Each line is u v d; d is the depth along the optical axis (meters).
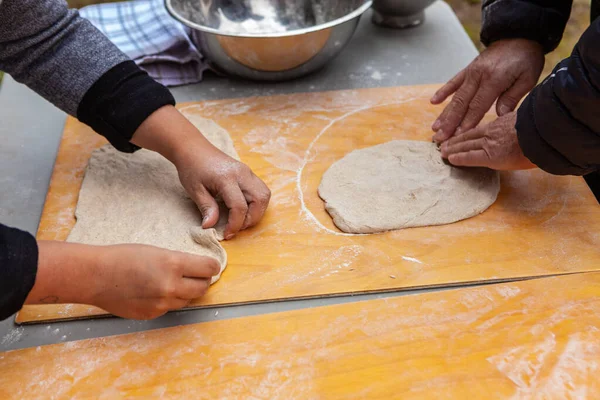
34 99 1.39
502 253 1.00
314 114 1.34
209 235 0.98
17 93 1.41
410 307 0.90
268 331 0.87
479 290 0.93
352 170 1.15
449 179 1.13
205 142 1.07
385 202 1.08
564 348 0.84
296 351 0.84
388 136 1.27
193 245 0.99
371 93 1.41
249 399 0.78
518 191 1.13
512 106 1.19
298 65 1.38
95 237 1.00
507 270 0.96
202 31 1.29
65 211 1.08
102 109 1.04
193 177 1.03
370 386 0.79
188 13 1.47
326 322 0.88
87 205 1.07
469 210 1.07
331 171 1.15
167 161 1.18
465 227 1.05
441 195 1.10
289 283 0.94
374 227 1.03
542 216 1.08
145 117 1.04
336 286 0.94
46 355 0.84
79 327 0.88
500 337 0.86
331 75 1.49
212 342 0.85
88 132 1.29
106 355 0.84
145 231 1.01
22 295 0.71
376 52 1.58
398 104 1.37
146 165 1.17
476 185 1.12
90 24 1.09
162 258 0.83
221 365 0.82
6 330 0.88
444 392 0.78
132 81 1.06
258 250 1.00
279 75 1.41
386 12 1.62
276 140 1.26
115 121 1.04
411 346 0.84
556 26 1.17
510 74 1.16
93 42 1.06
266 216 1.07
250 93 1.42
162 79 1.43
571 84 0.86
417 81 1.46
